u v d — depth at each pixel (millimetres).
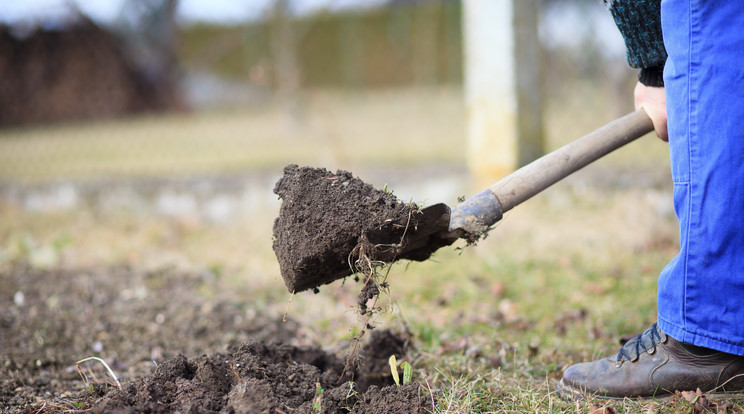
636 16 1777
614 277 3076
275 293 3156
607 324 2465
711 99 1568
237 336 2535
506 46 4496
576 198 4648
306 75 15648
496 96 4559
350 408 1647
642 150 6117
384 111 12633
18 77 9797
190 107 12891
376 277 1648
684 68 1620
